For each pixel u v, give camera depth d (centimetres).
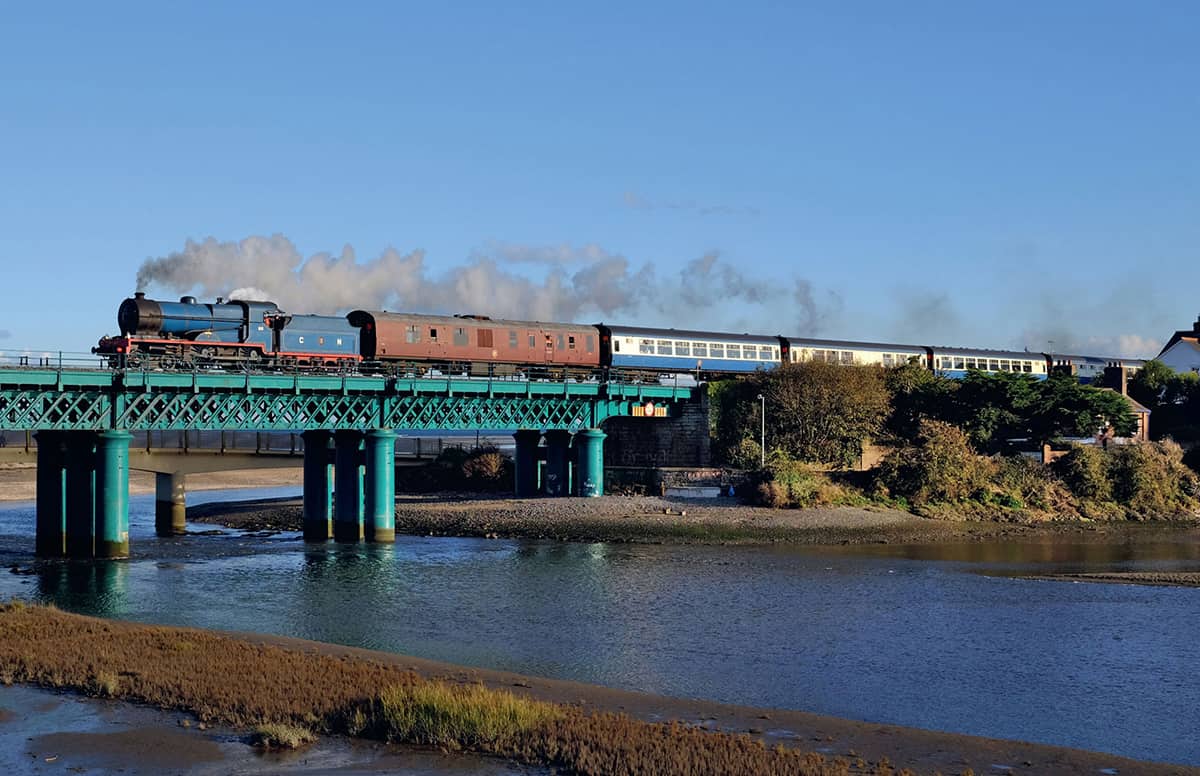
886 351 13525
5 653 4106
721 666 4544
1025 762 3231
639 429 11819
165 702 3584
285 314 9262
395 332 9869
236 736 3278
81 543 7469
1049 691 4188
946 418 11806
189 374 7775
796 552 8025
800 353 12762
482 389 9400
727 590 6344
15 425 7131
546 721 3347
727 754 3073
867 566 7319
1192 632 5222
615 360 11388
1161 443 11856
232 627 5297
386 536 8619
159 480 9800
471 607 5812
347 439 8750
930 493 10362
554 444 10744
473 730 3244
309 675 3847
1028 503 10550
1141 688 4228
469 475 11612
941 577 6850
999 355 14562
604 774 2955
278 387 8200
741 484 10275
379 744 3228
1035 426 11681
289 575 6856
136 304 8494
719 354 12200
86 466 7481
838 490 10225
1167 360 16250
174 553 7819
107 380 7431
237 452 10144
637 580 6694
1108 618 5544
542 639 5047
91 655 4088
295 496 14188
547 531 8975
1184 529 9838
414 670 4128
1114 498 10969
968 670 4491
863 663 4600
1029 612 5697
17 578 6650
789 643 4969
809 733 3494
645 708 3744
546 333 10962
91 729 3331
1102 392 12212
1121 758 3297
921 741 3428
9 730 3319
